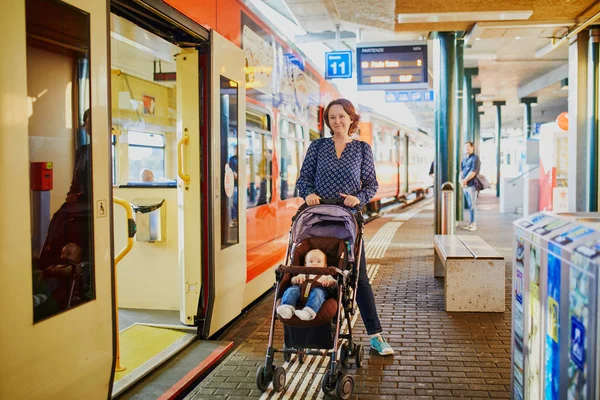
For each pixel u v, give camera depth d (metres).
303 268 3.71
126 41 4.99
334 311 3.59
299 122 8.44
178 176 4.84
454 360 4.43
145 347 4.53
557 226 2.48
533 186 16.03
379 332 4.54
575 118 9.54
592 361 1.90
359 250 4.09
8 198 2.49
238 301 5.53
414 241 11.42
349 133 4.41
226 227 5.13
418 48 11.52
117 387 3.72
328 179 4.29
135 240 5.46
